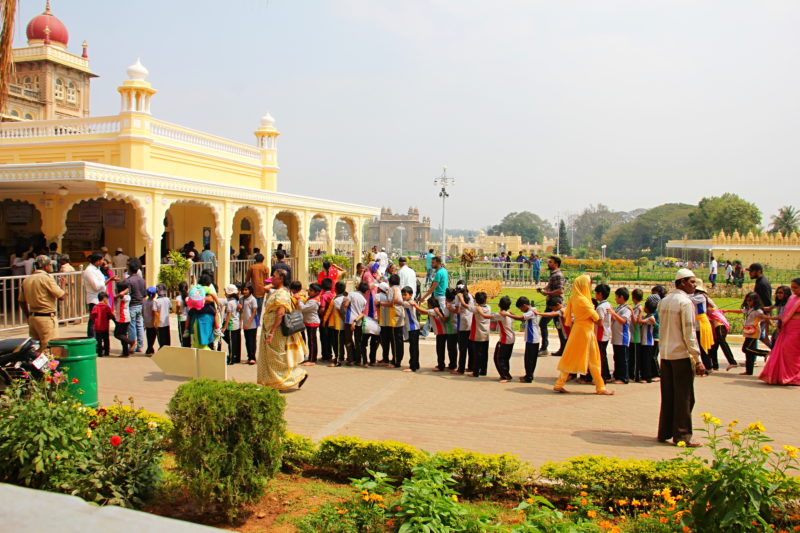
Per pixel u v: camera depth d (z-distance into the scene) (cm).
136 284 1160
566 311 916
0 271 1786
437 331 1055
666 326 649
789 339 947
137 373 984
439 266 1416
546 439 662
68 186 1620
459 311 1026
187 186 1803
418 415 759
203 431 438
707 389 924
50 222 1770
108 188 1517
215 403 439
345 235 12250
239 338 1107
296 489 523
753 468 411
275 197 2302
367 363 1110
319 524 437
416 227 11100
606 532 433
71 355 671
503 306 974
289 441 577
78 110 4288
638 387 945
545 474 509
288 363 873
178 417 447
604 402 838
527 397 866
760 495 397
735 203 7962
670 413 648
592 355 888
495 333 1554
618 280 3800
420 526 396
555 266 1234
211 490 438
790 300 954
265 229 2288
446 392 893
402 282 1464
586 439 663
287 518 460
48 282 883
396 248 12950
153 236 1689
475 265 3388
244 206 2141
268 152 2823
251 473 452
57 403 492
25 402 484
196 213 2342
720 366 1138
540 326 1234
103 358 1112
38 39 4059
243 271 2156
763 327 1180
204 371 847
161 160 2092
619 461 512
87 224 2117
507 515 475
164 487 504
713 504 409
